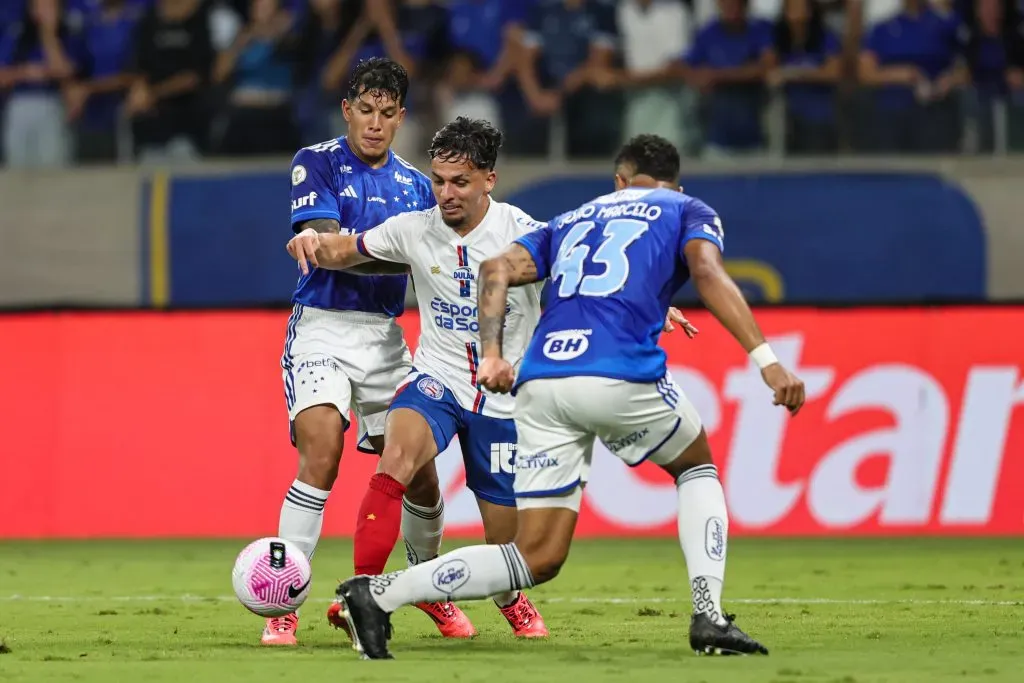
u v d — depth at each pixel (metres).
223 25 53.59
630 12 52.19
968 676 16.42
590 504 41.94
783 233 50.62
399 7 52.06
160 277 51.91
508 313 21.39
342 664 17.77
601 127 51.66
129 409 43.03
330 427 21.73
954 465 41.62
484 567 18.20
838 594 29.23
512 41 51.72
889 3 52.34
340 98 52.06
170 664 17.98
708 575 18.52
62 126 53.12
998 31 51.41
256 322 42.97
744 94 51.12
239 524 42.56
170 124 53.00
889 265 50.62
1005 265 50.44
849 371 41.94
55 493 42.94
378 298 22.69
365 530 20.19
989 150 51.22
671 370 41.97
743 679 16.05
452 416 21.31
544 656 18.77
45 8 53.38
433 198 23.86
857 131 51.16
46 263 52.28
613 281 18.44
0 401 43.31
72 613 26.52
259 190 51.66
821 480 41.69
